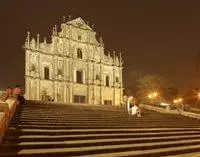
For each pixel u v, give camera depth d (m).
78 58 61.38
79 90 60.38
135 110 26.77
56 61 57.78
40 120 17.70
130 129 18.39
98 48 64.50
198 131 22.22
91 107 30.91
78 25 62.44
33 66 54.72
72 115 21.53
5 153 10.66
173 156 13.97
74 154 11.91
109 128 18.17
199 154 14.73
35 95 53.88
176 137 17.97
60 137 13.66
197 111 43.75
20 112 19.62
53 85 56.75
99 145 13.85
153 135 17.92
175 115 32.88
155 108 37.56
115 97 65.06
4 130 12.88
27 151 11.26
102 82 63.41
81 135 14.70
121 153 12.88
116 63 66.31
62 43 59.47
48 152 11.27
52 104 29.25
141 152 13.39
